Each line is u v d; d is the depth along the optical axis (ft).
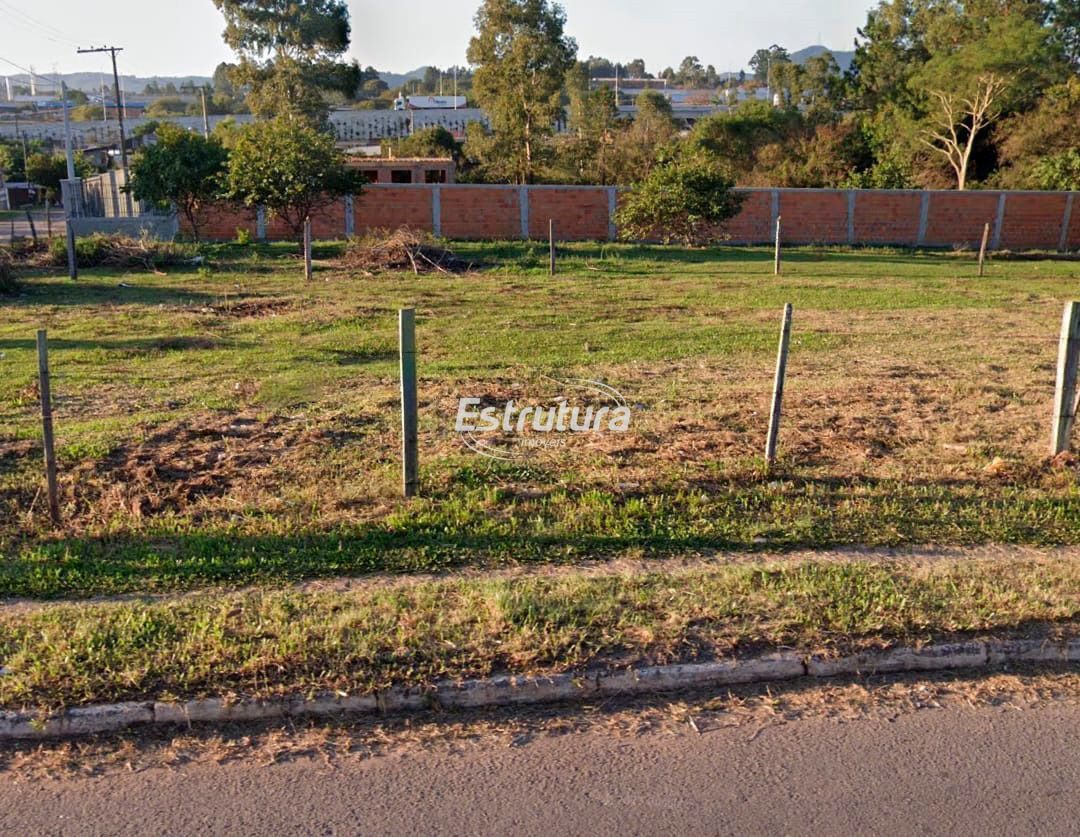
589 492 24.03
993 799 12.84
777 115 190.08
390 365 41.50
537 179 167.63
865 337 50.26
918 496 24.40
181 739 13.76
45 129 367.04
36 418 31.37
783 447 28.45
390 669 15.07
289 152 92.43
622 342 47.60
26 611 17.25
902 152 162.20
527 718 14.49
